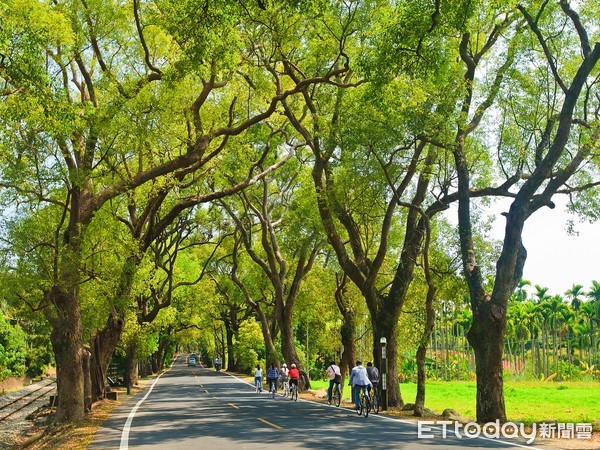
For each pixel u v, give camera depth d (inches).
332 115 1125.7
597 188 865.5
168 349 3772.1
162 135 884.6
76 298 878.4
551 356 3206.2
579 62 788.0
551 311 3043.8
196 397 1280.8
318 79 867.4
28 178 807.1
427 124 752.3
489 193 872.3
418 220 1028.5
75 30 816.3
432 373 2783.0
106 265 905.5
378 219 1164.5
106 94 855.7
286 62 991.0
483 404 731.4
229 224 1771.7
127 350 1583.4
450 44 750.5
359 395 855.7
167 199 1186.0
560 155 790.5
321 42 967.0
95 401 1152.8
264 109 1224.2
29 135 776.3
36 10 600.7
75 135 816.3
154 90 922.7
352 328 1273.4
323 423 722.2
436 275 973.8
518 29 781.3
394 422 737.6
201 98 887.1
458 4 597.9
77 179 794.2
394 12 686.5
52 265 850.8
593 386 2180.1
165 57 954.1
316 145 1079.6
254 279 1936.5
